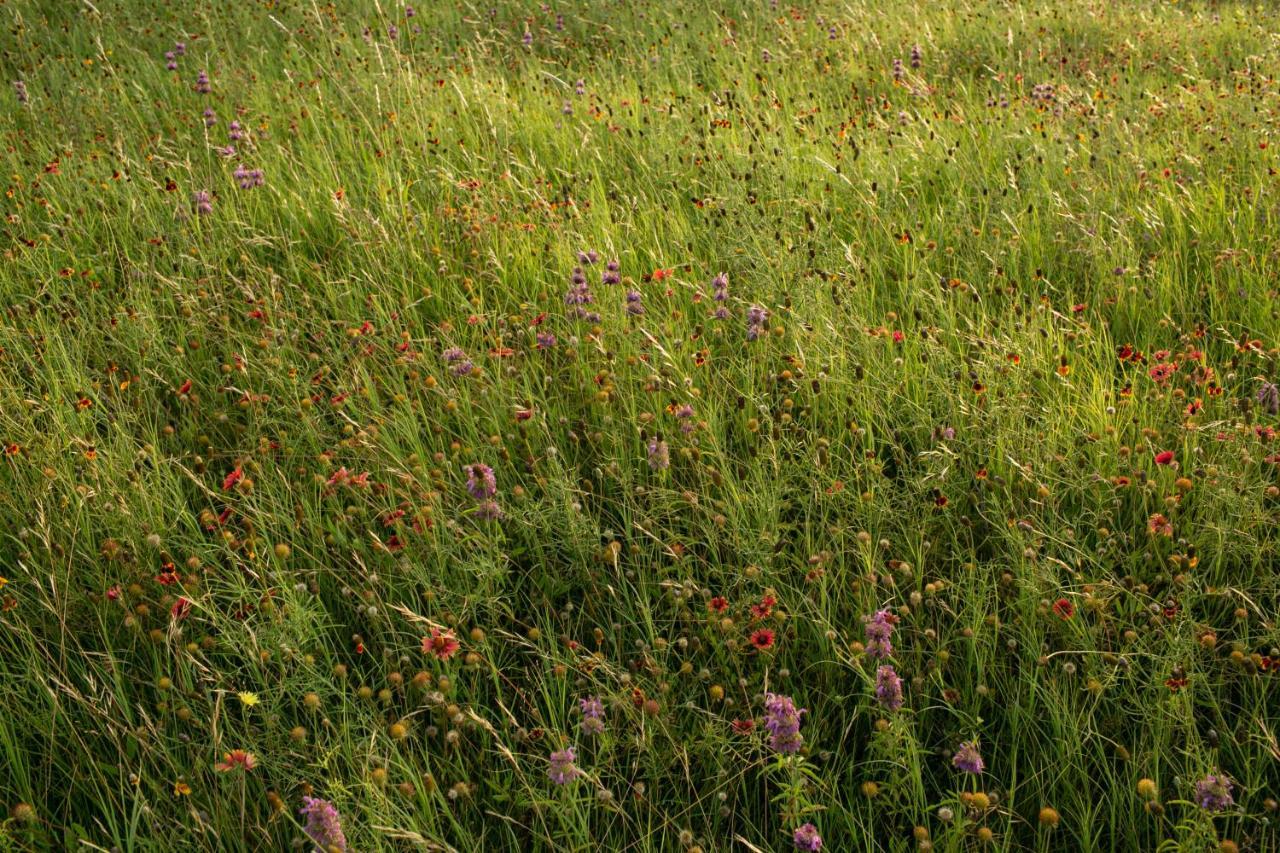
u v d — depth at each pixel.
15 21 9.70
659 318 4.30
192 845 2.33
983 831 2.17
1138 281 4.43
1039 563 2.89
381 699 2.63
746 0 10.69
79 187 5.70
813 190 5.53
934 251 4.79
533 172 5.98
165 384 4.10
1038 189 5.39
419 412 3.75
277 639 2.70
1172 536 3.01
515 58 9.05
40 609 2.96
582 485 3.55
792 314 4.01
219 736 2.38
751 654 2.80
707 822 2.42
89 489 3.16
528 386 3.77
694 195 5.60
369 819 2.20
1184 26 9.52
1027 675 2.60
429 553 3.09
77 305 4.57
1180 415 3.52
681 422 3.51
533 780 2.46
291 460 3.55
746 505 3.23
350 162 6.07
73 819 2.50
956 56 8.91
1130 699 2.53
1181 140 5.99
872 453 3.48
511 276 4.76
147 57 8.75
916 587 2.97
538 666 2.86
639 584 3.04
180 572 3.06
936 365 3.80
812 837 2.14
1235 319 4.21
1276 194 5.08
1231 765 2.48
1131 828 2.30
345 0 10.66
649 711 2.51
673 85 8.27
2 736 2.53
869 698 2.64
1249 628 2.82
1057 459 3.25
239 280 4.51
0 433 3.60
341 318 4.47
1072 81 7.70
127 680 2.79
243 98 7.59
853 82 7.98
